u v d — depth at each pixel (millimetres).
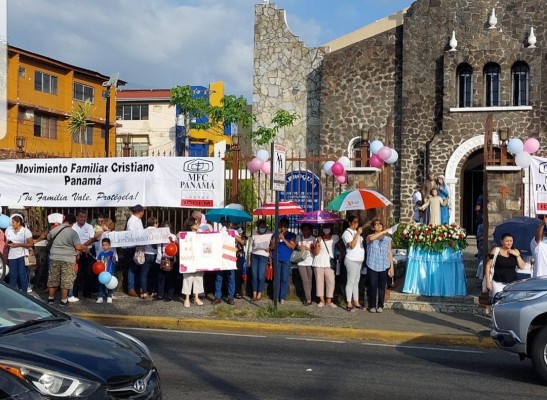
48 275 15734
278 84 30625
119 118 52562
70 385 5457
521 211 16031
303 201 18203
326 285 15547
